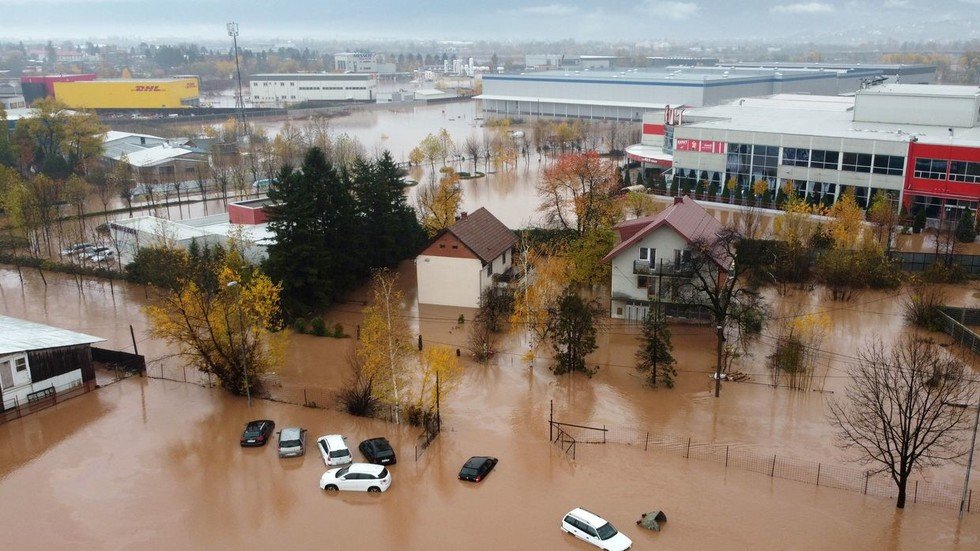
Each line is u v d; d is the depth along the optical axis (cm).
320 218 6919
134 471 4247
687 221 6406
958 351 5709
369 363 4944
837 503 3888
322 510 3866
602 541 3481
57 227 10062
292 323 6581
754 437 4594
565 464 4306
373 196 7631
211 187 13100
